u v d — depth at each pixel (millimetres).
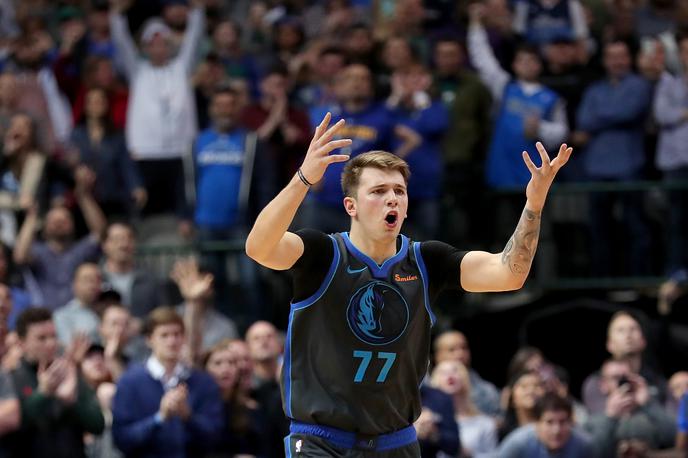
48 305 33062
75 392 25000
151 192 39750
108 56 41219
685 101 36688
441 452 26844
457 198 36719
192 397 26312
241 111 37531
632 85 36969
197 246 35031
